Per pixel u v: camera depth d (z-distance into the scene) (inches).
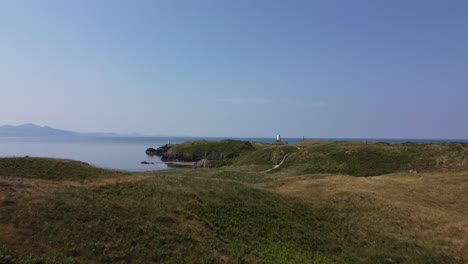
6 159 1622.8
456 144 2920.8
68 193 963.3
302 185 1776.6
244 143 5949.8
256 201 1295.5
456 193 1648.6
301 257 891.4
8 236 671.8
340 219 1295.5
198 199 1164.5
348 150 3115.2
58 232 727.7
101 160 5625.0
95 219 814.5
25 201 835.4
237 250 836.6
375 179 1955.0
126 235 771.4
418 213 1352.1
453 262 991.0
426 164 2549.2
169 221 901.8
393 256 1003.9
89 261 656.4
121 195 1091.9
